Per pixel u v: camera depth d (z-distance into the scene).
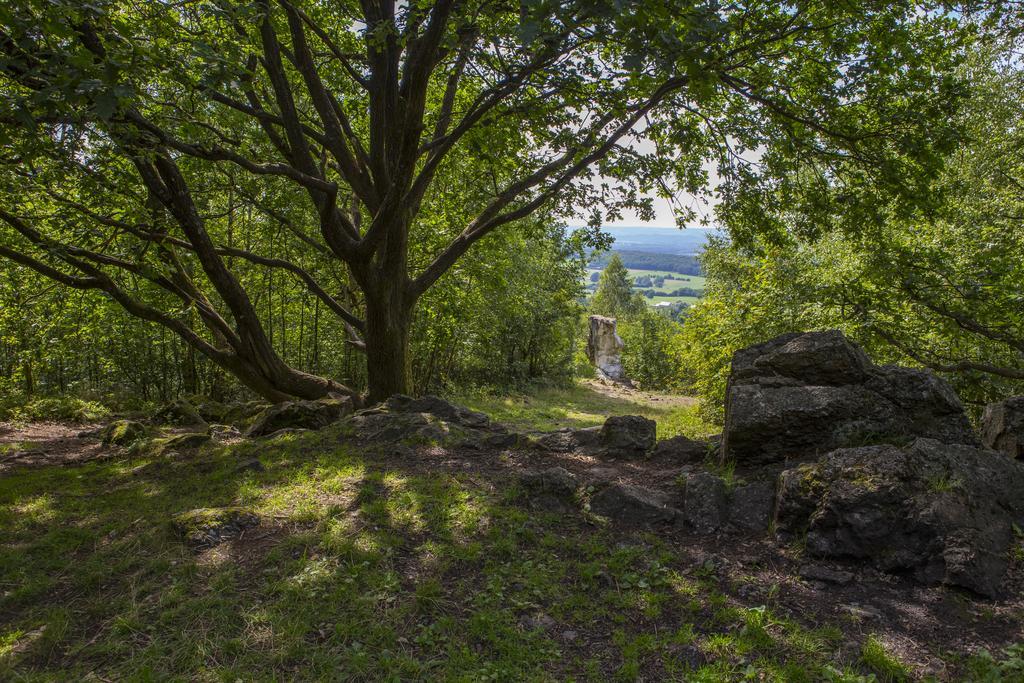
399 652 3.55
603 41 6.02
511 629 3.75
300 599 4.04
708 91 4.50
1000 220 11.27
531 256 25.08
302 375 12.10
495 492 5.70
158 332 18.59
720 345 14.27
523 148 12.17
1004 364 11.15
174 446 8.33
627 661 3.48
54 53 4.62
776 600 3.97
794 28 8.85
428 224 14.50
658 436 13.55
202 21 9.12
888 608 3.81
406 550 4.70
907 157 9.62
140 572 4.46
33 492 6.49
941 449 4.58
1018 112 15.33
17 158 8.05
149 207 10.53
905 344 10.80
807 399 5.40
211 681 3.27
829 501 4.39
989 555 3.94
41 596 4.26
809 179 11.77
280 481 6.26
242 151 10.45
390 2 9.36
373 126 9.88
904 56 8.81
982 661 3.27
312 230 14.59
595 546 4.73
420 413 8.42
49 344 17.64
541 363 31.50
